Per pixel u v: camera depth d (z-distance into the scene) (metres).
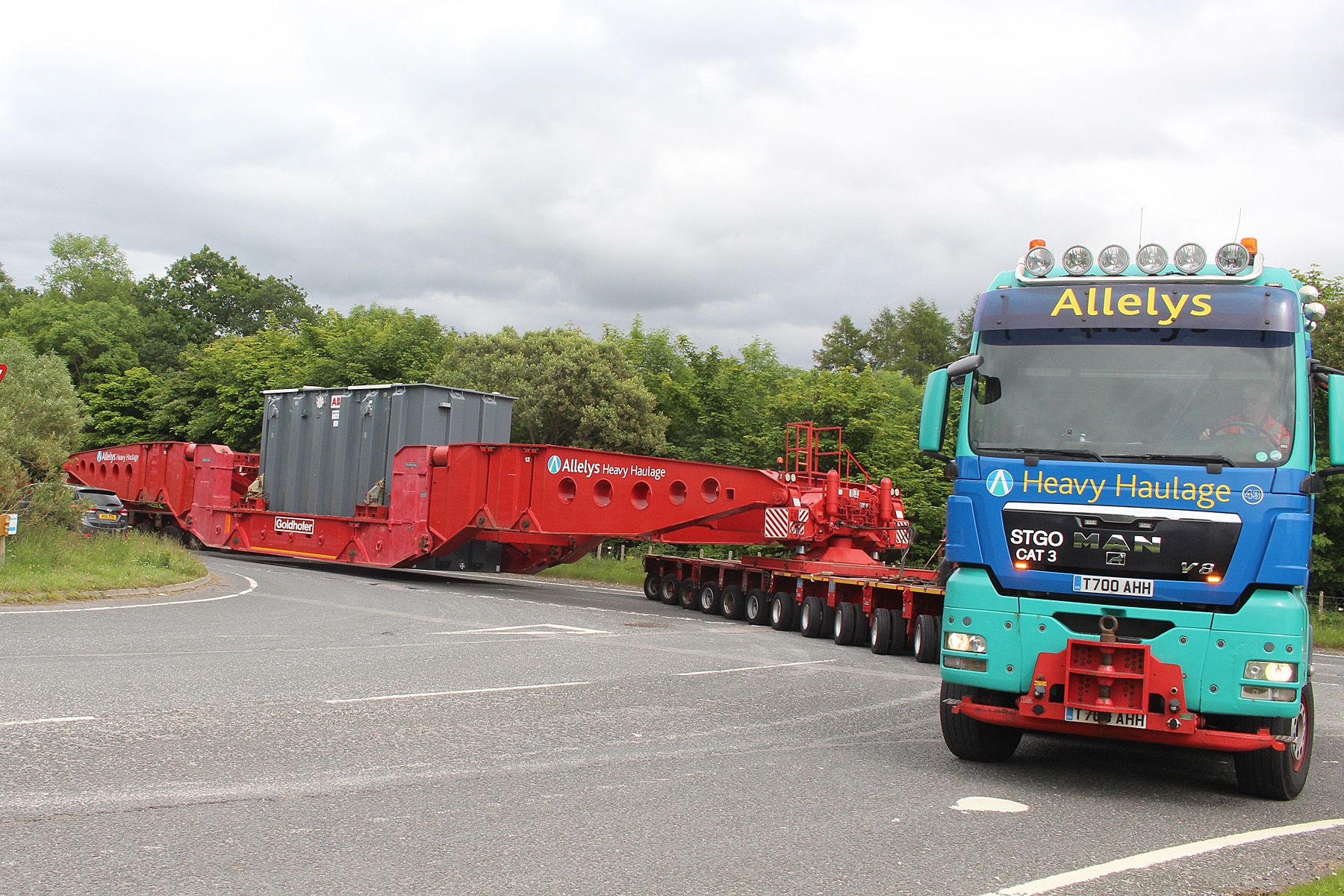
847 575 17.72
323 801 5.62
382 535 24.36
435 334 52.78
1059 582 6.88
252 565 25.95
